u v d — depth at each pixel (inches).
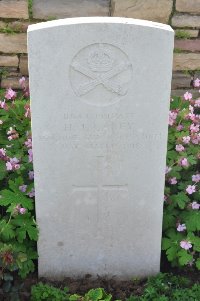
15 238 70.9
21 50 93.4
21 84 90.5
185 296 69.2
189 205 75.6
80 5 91.0
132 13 91.7
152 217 71.2
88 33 60.8
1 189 78.0
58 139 66.1
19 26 91.2
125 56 62.2
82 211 70.6
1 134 84.8
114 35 61.1
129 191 69.7
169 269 75.6
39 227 71.0
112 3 90.7
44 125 65.1
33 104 63.9
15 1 89.0
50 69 62.2
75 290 71.2
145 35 61.1
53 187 68.7
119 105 64.7
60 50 61.3
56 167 67.7
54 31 60.4
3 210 77.1
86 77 63.0
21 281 71.6
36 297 69.1
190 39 94.7
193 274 74.4
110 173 68.6
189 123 85.9
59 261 73.2
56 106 64.2
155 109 65.1
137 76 63.2
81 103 64.3
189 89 97.7
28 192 73.4
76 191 69.2
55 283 72.9
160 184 69.3
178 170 78.2
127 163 68.1
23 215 71.0
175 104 90.1
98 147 66.9
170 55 62.3
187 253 72.2
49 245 72.1
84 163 67.7
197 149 81.6
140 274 74.7
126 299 69.4
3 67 94.6
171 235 74.4
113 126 65.9
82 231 71.7
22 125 85.0
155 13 92.0
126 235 72.3
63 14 91.3
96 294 67.8
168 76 63.4
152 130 66.2
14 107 86.4
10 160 75.9
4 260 65.6
